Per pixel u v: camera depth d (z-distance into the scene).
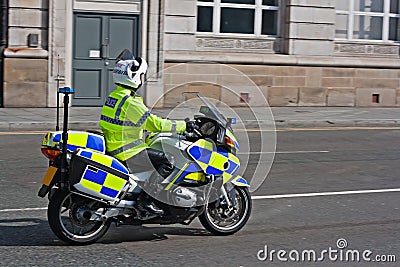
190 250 13.22
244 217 14.43
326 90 41.56
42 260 12.35
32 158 23.00
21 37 35.81
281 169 22.27
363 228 15.19
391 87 43.06
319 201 17.80
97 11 37.16
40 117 32.47
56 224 12.98
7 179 19.56
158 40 37.94
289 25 40.66
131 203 13.17
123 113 13.04
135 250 13.12
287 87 40.66
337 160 24.36
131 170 13.16
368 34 43.16
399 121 36.09
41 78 36.22
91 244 13.39
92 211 13.02
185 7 38.50
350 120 35.19
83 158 12.72
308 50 41.09
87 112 35.06
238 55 39.56
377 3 43.25
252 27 40.75
